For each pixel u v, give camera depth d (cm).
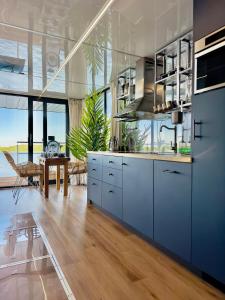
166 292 149
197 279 164
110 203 296
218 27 148
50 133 577
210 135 153
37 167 445
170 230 189
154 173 208
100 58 336
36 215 308
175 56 315
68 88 491
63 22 237
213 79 154
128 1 202
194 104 167
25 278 164
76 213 318
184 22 240
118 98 427
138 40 280
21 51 308
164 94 325
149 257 195
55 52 312
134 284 158
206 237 155
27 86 475
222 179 144
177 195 181
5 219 292
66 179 433
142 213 227
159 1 202
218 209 146
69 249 208
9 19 231
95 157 347
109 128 483
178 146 296
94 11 217
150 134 368
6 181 546
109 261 188
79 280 162
